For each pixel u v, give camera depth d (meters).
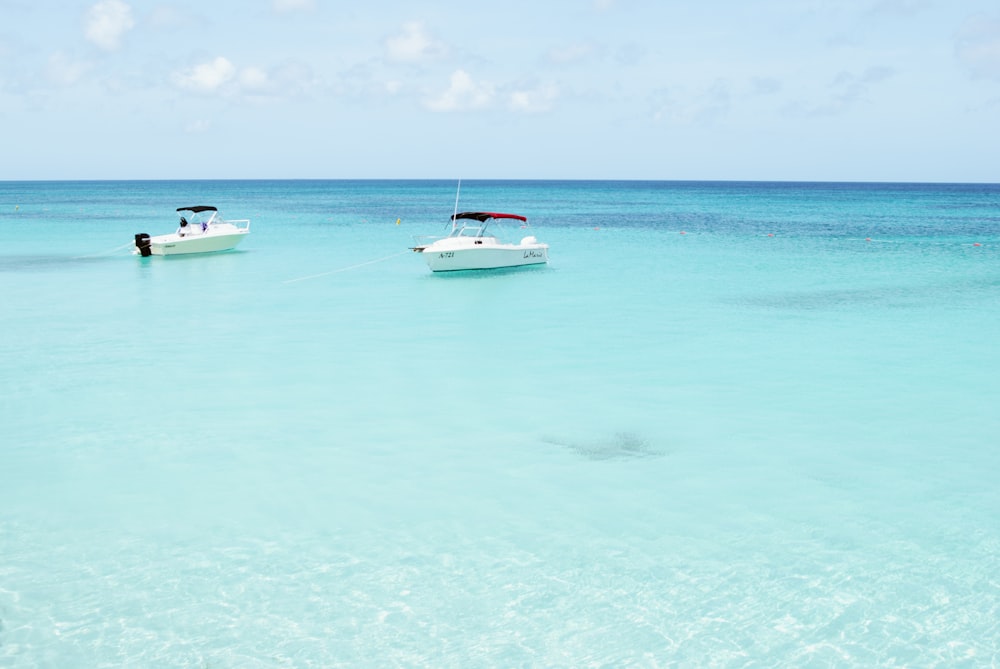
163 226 52.84
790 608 7.20
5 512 9.14
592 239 44.22
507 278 27.88
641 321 20.12
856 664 6.41
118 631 6.87
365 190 180.50
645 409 12.98
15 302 22.80
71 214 67.75
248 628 6.94
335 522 8.95
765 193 153.62
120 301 23.09
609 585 7.62
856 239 43.78
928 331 18.78
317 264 31.94
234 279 27.70
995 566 7.92
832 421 12.35
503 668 6.40
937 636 6.77
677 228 53.34
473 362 16.03
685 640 6.75
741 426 12.14
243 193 150.38
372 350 17.06
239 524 8.89
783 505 9.35
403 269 30.42
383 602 7.35
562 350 17.05
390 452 11.09
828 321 20.02
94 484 9.94
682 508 9.27
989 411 12.82
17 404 13.15
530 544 8.43
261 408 13.02
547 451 11.12
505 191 169.75
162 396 13.66
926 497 9.55
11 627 6.90
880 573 7.79
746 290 25.06
